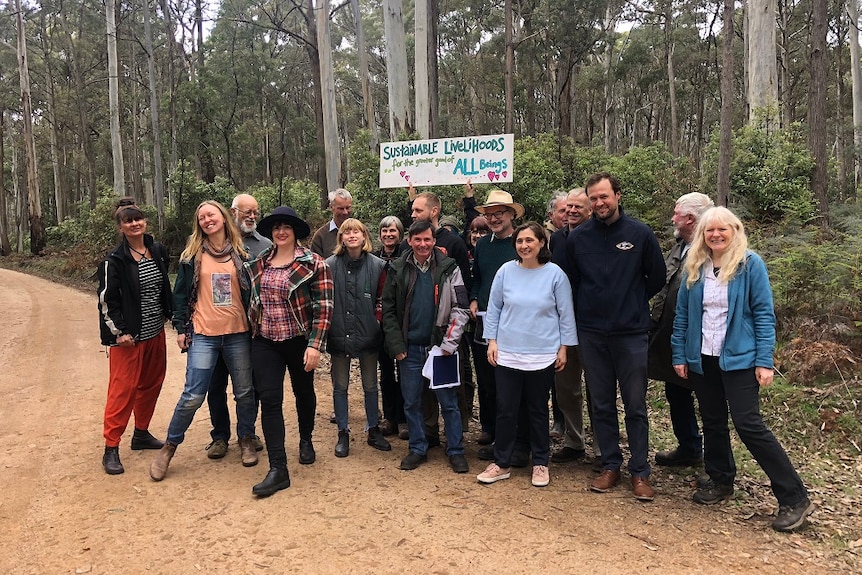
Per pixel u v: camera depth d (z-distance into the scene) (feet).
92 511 12.25
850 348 18.56
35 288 61.26
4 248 119.75
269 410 13.30
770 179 35.04
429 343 14.56
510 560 10.39
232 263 14.16
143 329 14.60
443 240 16.31
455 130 117.91
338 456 15.37
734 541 11.03
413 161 25.96
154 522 11.79
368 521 11.85
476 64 102.47
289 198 71.36
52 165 149.18
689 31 95.09
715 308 12.09
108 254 14.39
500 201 14.84
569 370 14.84
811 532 11.35
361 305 15.15
